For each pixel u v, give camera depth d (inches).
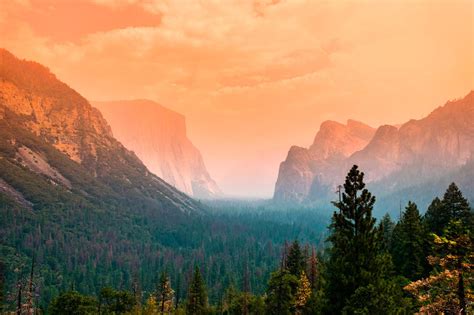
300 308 2213.3
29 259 6092.5
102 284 5689.0
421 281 934.4
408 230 2076.8
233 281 5364.2
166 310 3403.1
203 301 2977.4
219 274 6127.0
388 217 3115.2
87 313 2669.8
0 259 5482.3
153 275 6210.6
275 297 2233.0
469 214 2071.9
